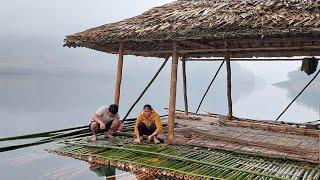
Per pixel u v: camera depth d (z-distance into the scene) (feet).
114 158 27.12
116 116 33.55
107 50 40.14
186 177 23.66
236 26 25.70
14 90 206.49
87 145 30.48
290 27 23.93
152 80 36.63
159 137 32.37
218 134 34.63
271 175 23.06
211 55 46.60
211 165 25.08
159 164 25.67
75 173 26.00
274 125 39.29
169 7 35.63
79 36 34.17
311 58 35.29
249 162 26.14
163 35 28.60
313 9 26.08
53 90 233.96
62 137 35.32
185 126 38.91
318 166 25.02
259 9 27.22
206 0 33.99
